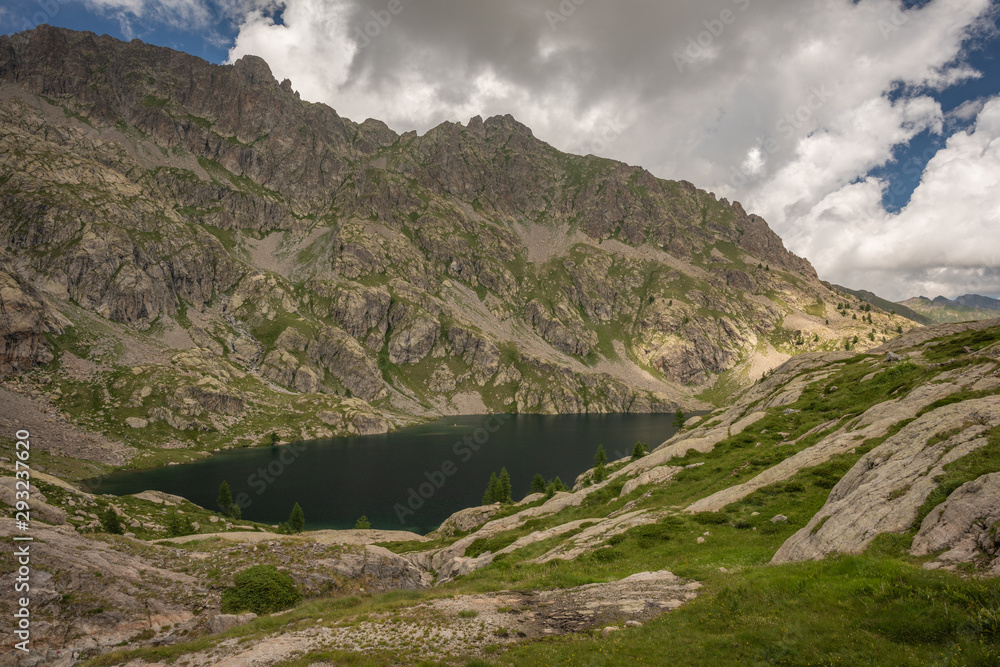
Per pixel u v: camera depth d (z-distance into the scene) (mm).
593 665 18188
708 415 113250
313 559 43719
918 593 15875
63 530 37750
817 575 20266
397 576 46250
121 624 32562
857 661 14266
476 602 28281
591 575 35062
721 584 24516
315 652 23391
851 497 26547
